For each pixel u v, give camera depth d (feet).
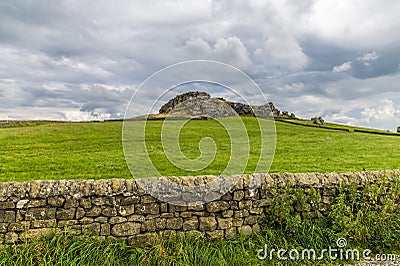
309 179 23.58
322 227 22.31
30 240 18.57
